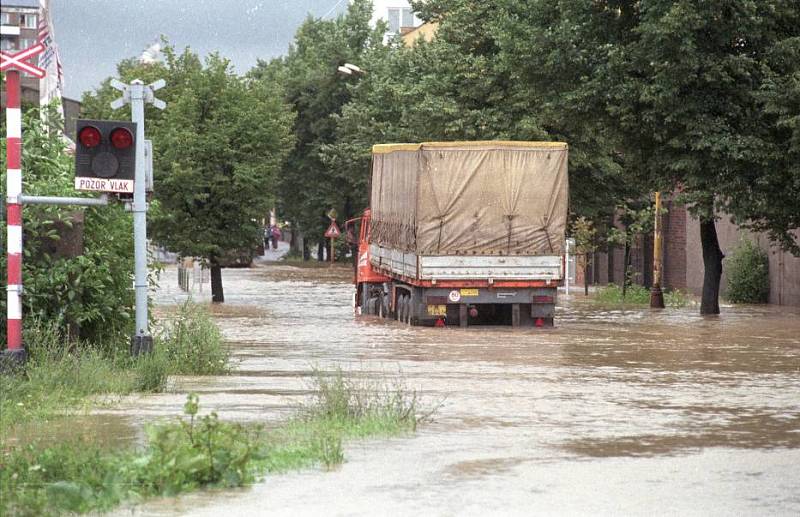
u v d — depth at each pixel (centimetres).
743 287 6141
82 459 1428
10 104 2267
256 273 10256
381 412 2020
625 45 4781
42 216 2572
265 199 6606
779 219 4791
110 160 2361
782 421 2047
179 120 6594
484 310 4675
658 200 5797
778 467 1588
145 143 2495
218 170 6600
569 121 4925
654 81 4569
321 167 12012
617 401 2316
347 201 12031
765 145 4462
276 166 6688
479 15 6488
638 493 1402
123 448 1588
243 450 1449
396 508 1291
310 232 12438
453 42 6575
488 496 1366
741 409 2209
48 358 2330
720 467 1588
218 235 6550
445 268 4491
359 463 1566
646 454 1688
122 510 1262
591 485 1446
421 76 7250
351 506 1296
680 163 4562
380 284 5328
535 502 1338
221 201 6519
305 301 6469
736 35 4459
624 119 4653
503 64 5153
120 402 2127
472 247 4525
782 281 5988
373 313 5316
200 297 6844
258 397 2252
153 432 1437
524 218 4525
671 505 1338
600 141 5659
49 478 1379
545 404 2255
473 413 2109
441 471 1519
